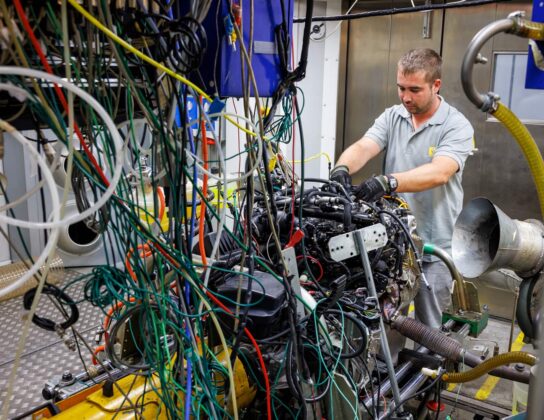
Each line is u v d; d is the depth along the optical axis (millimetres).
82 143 1298
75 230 3883
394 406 2127
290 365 1728
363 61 5289
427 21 4859
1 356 2979
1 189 1293
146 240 1502
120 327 1750
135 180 1601
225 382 1827
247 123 1539
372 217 2266
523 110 4555
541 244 1969
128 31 1326
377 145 3480
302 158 1904
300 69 1677
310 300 1924
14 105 1289
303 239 2129
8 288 1031
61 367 2918
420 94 3098
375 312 2102
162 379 1585
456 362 2430
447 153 3082
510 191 4766
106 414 1828
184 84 1369
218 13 1546
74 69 1257
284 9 1615
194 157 1452
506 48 4469
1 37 1104
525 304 2012
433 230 3307
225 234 2188
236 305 1664
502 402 3502
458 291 3057
